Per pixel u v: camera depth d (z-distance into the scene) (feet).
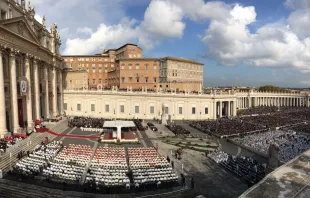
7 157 107.14
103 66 426.92
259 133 204.23
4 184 87.40
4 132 135.64
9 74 149.59
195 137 185.57
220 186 95.76
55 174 94.17
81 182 91.81
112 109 284.61
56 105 246.27
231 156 131.85
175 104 278.05
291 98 511.40
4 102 136.67
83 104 291.79
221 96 293.84
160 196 83.97
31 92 181.78
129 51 392.06
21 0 168.86
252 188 23.31
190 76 387.96
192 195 87.30
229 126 218.38
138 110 281.33
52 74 239.09
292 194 21.81
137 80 354.13
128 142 159.74
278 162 72.08
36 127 164.14
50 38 236.63
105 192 83.92
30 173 94.43
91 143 154.20
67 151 124.57
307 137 187.52
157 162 114.42
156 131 202.59
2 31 134.10
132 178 97.71
